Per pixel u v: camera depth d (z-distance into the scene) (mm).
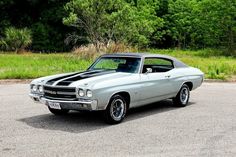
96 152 6180
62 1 46625
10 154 6031
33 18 47938
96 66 9406
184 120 8609
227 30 37906
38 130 7566
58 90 7895
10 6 45625
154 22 42000
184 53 35656
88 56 25156
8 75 16062
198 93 13047
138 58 9023
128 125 8078
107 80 7961
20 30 36438
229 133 7465
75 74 8672
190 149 6391
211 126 8039
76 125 8039
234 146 6590
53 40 46406
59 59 24828
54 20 46219
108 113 8000
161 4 48000
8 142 6691
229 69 19531
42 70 17891
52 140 6848
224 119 8750
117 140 6895
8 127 7777
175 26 45531
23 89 13438
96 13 27406
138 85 8539
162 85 9312
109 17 27312
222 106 10461
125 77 8352
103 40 27344
